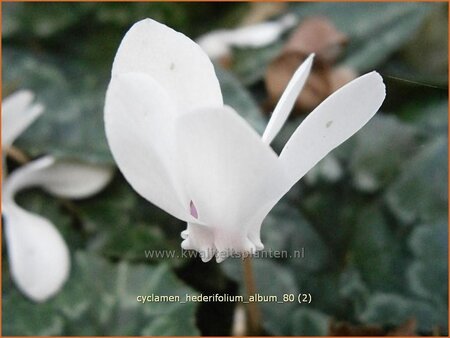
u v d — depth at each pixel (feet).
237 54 0.49
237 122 0.19
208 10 0.52
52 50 0.50
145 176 0.23
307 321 0.38
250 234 0.24
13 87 0.46
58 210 0.43
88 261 0.40
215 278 0.41
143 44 0.22
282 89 0.43
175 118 0.21
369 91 0.21
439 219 0.40
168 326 0.38
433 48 0.47
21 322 0.39
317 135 0.22
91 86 0.47
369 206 0.41
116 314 0.39
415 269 0.40
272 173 0.20
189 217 0.23
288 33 0.49
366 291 0.40
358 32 0.48
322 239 0.41
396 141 0.41
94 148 0.43
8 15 0.49
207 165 0.21
